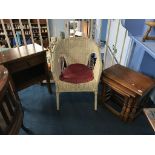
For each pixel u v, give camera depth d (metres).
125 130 1.61
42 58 1.80
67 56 1.79
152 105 1.91
